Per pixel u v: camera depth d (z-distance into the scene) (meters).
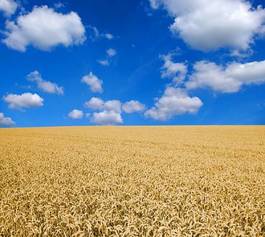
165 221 7.54
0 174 16.03
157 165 18.30
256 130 52.06
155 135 43.81
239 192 11.11
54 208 9.08
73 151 26.20
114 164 18.66
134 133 48.44
